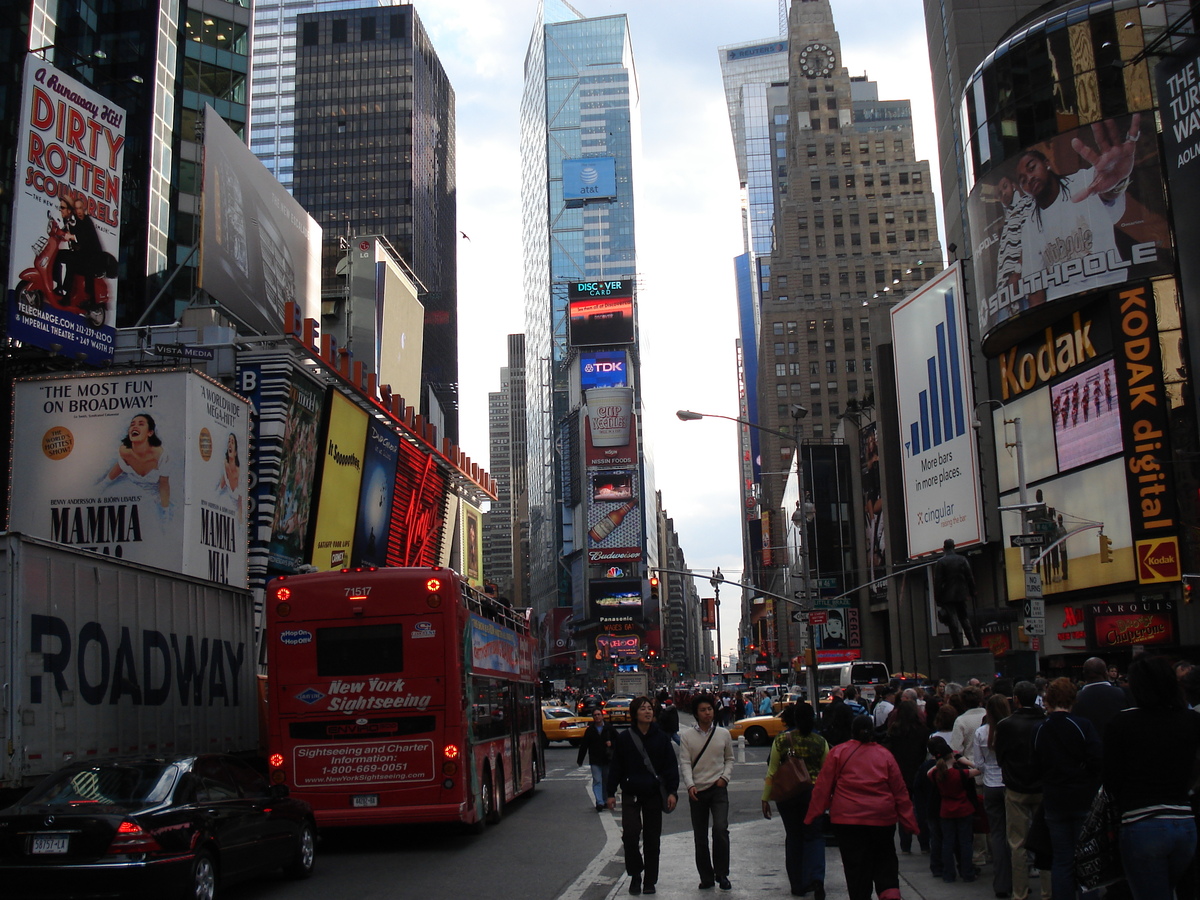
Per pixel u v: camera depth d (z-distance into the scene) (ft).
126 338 134.51
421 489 184.96
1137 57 157.48
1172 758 22.16
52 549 50.29
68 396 104.22
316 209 615.16
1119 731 22.59
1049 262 175.01
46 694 49.06
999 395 207.41
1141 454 159.94
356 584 59.11
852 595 301.84
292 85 642.22
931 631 228.84
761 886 41.98
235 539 113.50
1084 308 174.50
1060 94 176.76
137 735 57.57
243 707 73.20
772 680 380.37
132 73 221.25
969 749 41.65
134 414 103.55
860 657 278.26
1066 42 177.27
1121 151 168.14
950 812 40.75
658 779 41.63
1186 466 156.25
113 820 37.11
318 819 57.21
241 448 116.16
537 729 94.17
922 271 451.53
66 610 51.29
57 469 103.19
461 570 219.20
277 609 59.16
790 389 450.30
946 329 213.25
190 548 102.63
